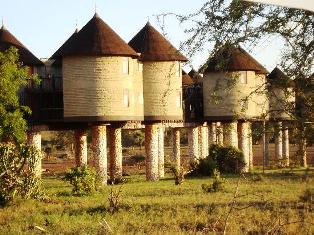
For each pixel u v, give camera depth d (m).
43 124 34.59
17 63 30.31
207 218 17.06
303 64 7.12
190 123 43.31
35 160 23.88
